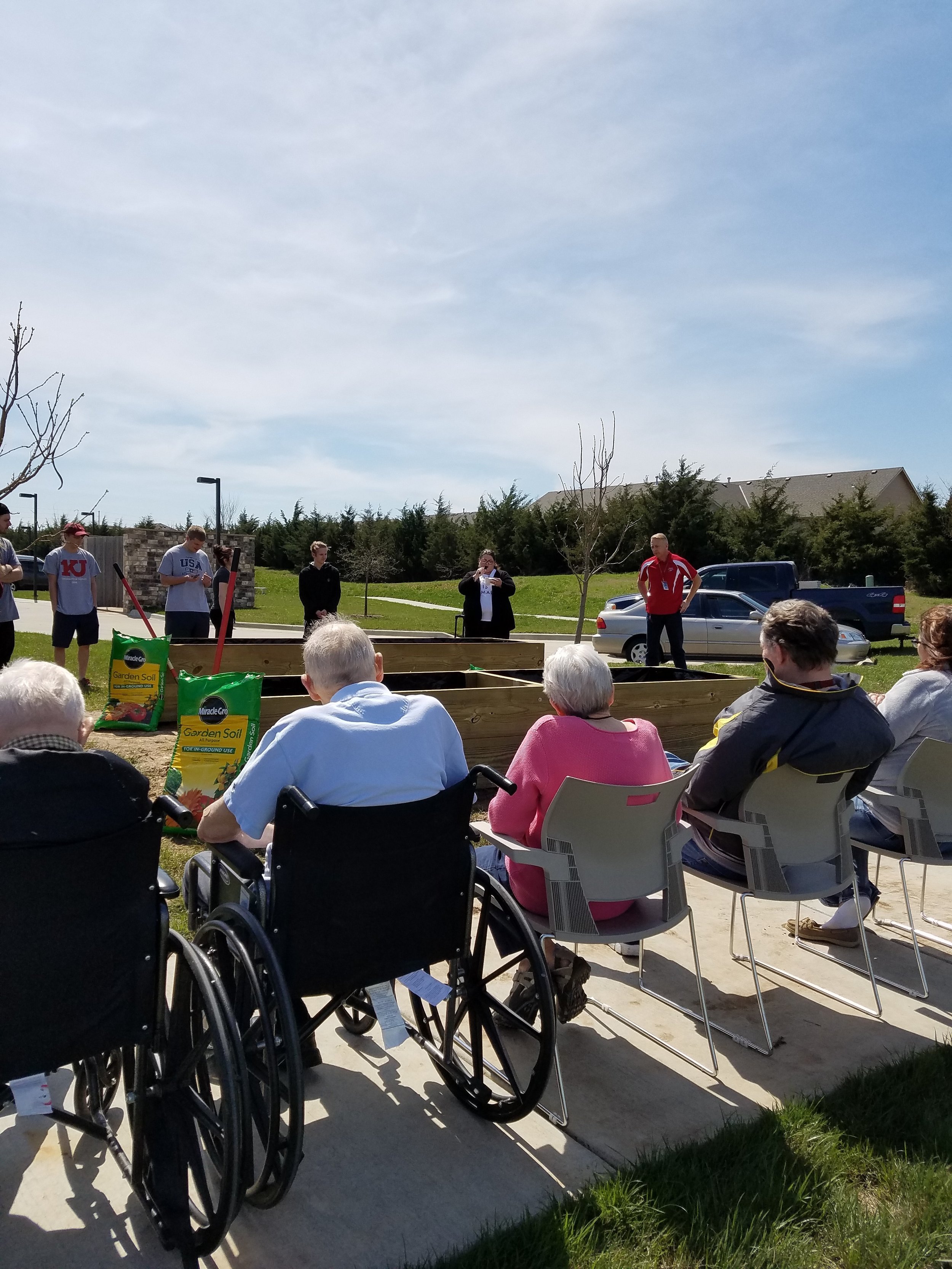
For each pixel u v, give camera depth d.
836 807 3.38
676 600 10.55
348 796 2.42
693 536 37.66
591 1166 2.53
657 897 4.11
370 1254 2.19
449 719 2.71
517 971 3.21
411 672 8.69
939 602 29.50
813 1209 2.37
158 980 2.13
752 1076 3.01
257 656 7.83
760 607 15.52
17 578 7.98
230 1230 2.25
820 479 58.91
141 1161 2.22
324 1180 2.45
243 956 2.18
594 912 2.99
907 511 35.31
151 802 2.13
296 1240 2.23
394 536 45.66
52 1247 2.18
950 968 3.88
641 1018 3.38
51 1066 2.02
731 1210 2.33
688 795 3.34
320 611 11.53
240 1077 2.03
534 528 42.78
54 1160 2.49
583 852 2.85
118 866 2.02
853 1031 3.31
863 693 3.28
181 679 5.25
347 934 2.38
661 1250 2.21
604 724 3.07
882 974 3.80
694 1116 2.78
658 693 6.71
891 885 4.92
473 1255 2.14
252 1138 2.27
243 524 52.06
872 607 16.83
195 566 8.77
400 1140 2.63
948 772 3.62
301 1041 2.52
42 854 1.91
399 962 2.48
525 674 7.39
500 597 11.17
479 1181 2.46
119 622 19.53
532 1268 2.12
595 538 14.34
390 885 2.41
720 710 7.01
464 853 2.57
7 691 2.20
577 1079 2.97
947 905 4.61
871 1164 2.55
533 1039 3.21
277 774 2.38
